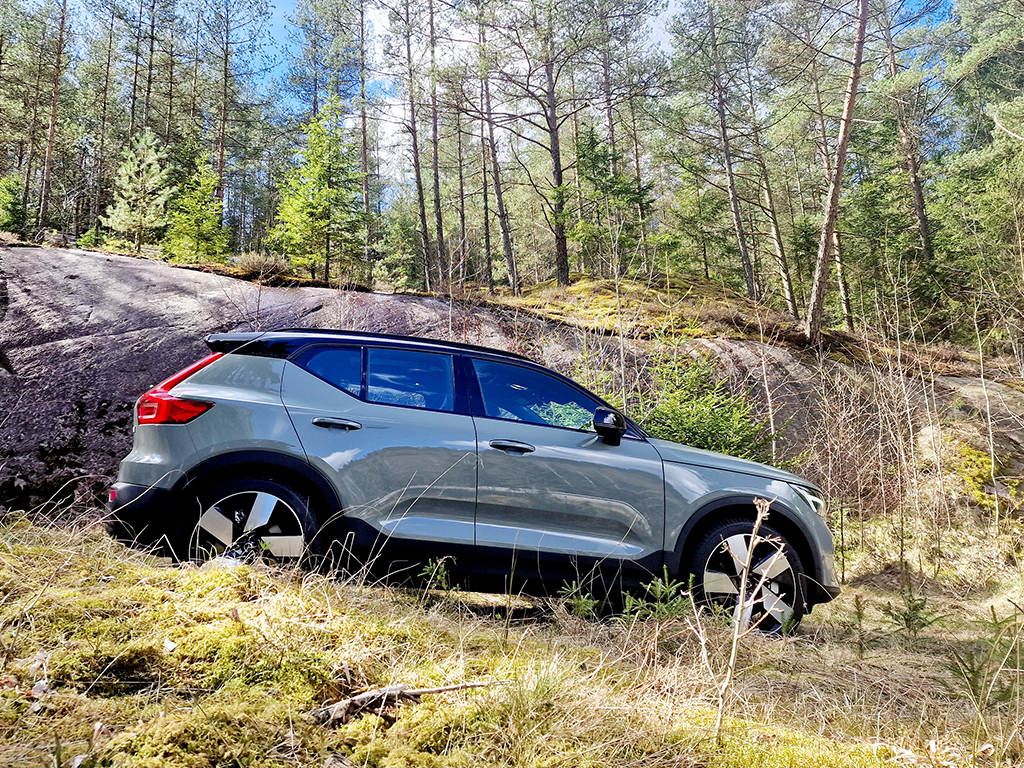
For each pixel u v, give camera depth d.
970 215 21.38
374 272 22.66
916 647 3.87
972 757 2.12
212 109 40.12
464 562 3.68
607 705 2.16
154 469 3.38
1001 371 13.18
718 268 33.88
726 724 2.19
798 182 31.50
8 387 7.16
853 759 2.05
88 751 1.51
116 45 38.97
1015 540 7.34
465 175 35.31
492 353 4.17
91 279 9.53
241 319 9.11
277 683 2.04
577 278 24.61
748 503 4.17
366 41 29.20
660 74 22.95
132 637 2.18
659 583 3.54
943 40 25.69
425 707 2.03
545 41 20.05
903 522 7.57
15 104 33.09
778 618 3.95
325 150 16.84
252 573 2.86
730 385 9.34
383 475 3.64
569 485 3.89
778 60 22.25
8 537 3.12
